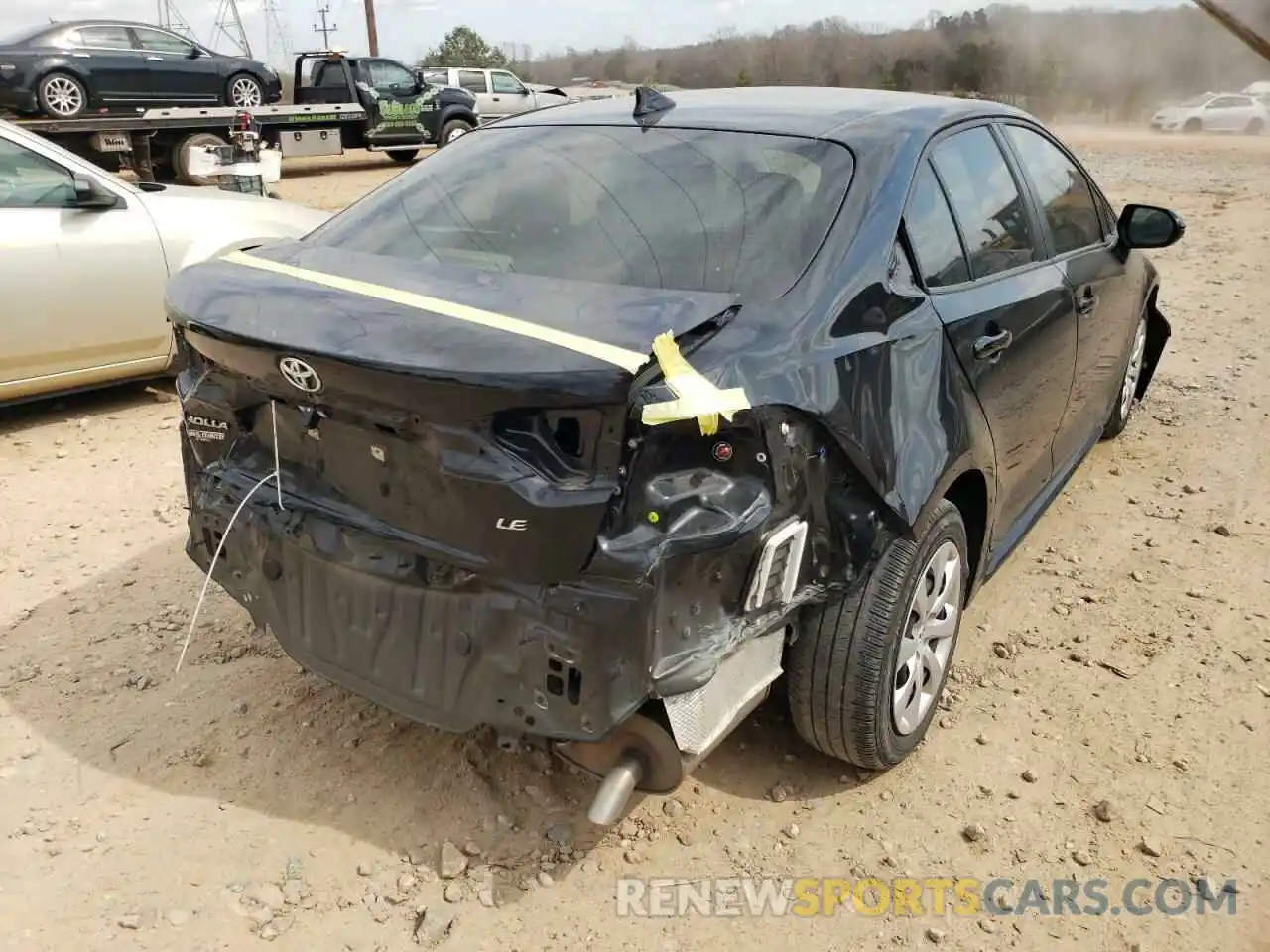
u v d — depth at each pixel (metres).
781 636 2.56
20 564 4.06
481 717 2.28
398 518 2.31
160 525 4.45
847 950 2.43
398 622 2.37
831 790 2.92
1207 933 2.49
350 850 2.65
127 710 3.16
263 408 2.54
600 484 2.05
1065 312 3.69
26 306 5.33
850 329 2.52
